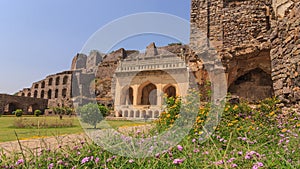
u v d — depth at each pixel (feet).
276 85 22.58
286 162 7.91
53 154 9.36
